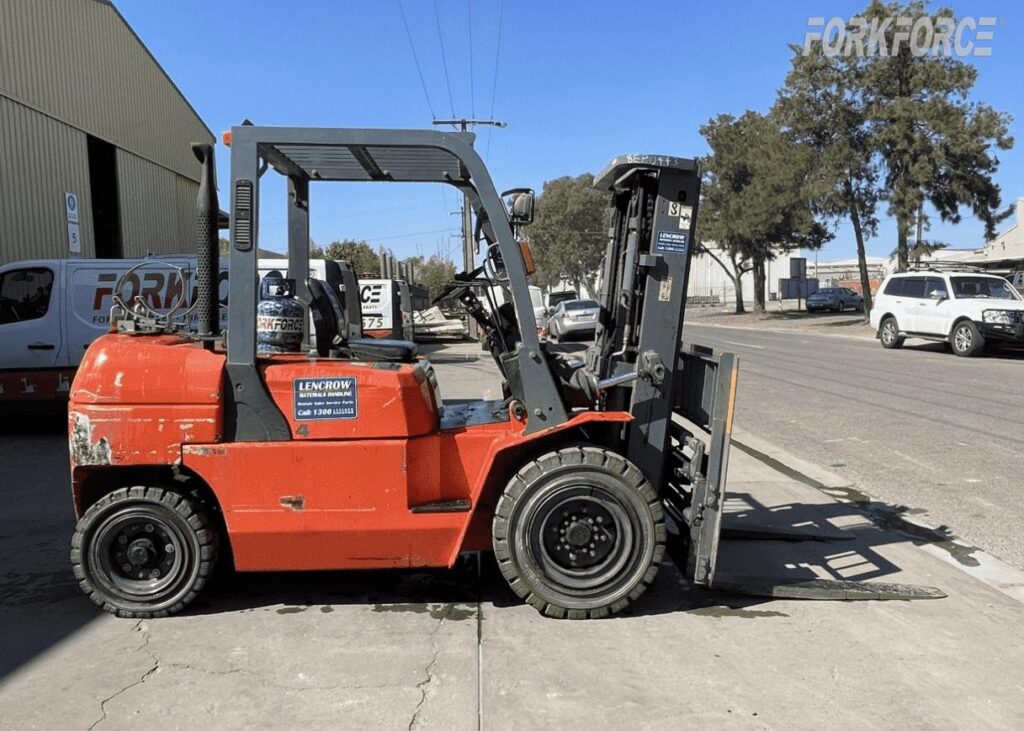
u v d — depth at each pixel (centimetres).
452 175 484
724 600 442
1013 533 561
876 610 427
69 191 1700
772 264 6994
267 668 364
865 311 3234
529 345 421
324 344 446
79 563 419
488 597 450
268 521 413
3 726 317
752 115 4050
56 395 1022
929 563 502
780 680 349
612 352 462
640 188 439
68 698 339
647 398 437
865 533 564
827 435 930
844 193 2992
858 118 2827
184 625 415
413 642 390
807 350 2136
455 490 434
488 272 461
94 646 390
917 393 1255
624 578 414
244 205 403
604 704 329
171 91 2416
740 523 584
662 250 432
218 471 410
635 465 438
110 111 1931
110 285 1035
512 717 319
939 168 2667
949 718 318
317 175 488
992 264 3044
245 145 403
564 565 416
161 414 406
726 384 409
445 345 2700
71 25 1723
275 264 1120
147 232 2208
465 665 365
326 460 412
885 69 2728
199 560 423
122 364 410
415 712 323
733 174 4100
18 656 380
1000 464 770
